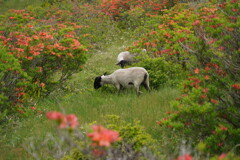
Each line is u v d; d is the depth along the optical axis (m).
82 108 22.02
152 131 16.80
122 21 56.16
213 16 16.58
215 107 13.34
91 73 34.41
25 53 23.88
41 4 75.38
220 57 14.45
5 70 18.52
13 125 20.33
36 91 25.58
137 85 24.25
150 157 10.93
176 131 15.80
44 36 25.56
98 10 56.81
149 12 53.88
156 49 27.78
